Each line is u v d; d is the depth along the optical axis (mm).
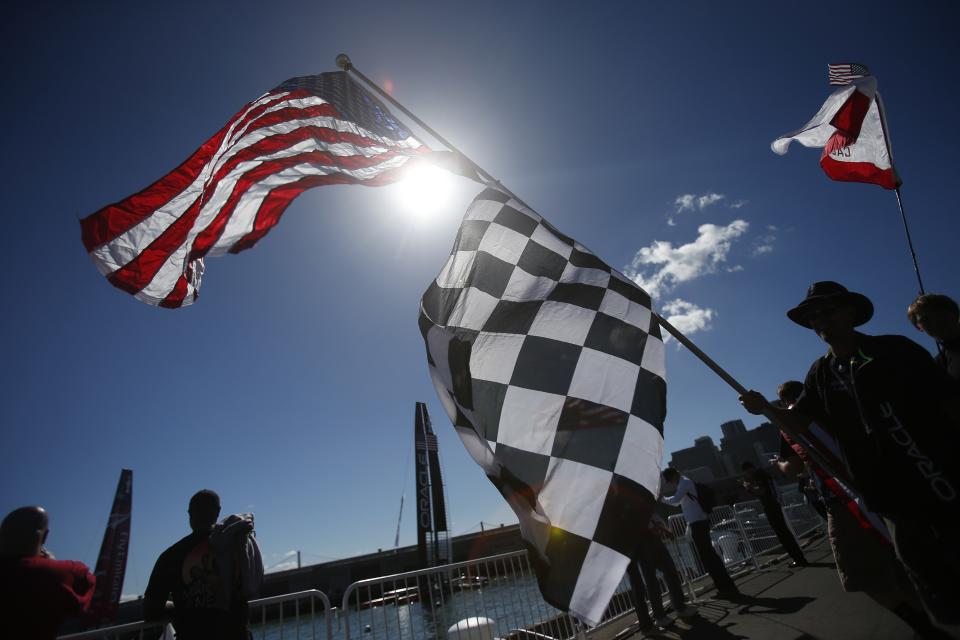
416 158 4281
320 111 4668
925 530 1923
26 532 2582
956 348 2572
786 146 4555
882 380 2041
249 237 4180
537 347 3223
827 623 4215
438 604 4254
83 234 3625
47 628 2400
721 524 8672
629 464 2730
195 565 3008
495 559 4848
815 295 2328
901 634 3564
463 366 3324
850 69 4238
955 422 1851
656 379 2959
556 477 2785
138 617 33906
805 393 2566
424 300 3719
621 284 3354
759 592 6059
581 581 2461
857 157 4129
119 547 26906
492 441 3012
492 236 3709
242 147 4336
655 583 5426
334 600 44250
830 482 2963
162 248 3826
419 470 35812
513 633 4512
